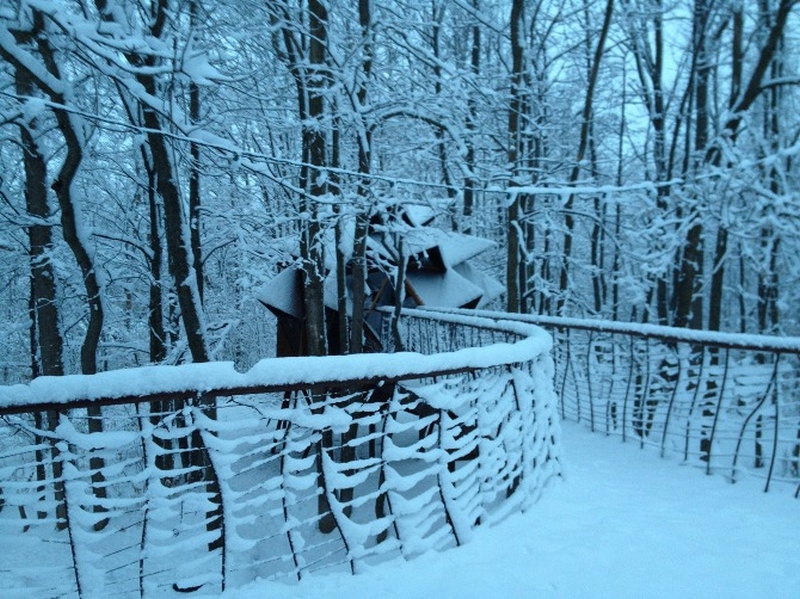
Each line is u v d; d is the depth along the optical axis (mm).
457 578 2506
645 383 5148
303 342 8422
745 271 19359
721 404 4309
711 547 2881
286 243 6957
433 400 2758
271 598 2328
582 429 5812
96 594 2078
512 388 3512
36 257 6750
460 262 10734
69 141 5121
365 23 6660
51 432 2020
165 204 5090
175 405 3084
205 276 11797
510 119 10211
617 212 15180
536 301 16297
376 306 9000
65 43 4504
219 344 10992
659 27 13945
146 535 2154
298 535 2494
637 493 3844
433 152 9125
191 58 4246
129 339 11602
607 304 19984
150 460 2143
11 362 10945
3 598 2039
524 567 2627
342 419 2479
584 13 13781
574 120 14250
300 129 6770
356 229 6691
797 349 3771
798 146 8453
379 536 3295
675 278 14594
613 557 2746
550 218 12523
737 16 11078
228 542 2309
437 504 2867
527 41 12188
